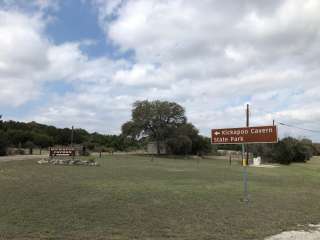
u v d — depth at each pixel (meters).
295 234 8.98
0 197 13.18
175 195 15.04
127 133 89.50
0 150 53.78
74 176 22.70
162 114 86.94
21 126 105.19
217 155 94.00
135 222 9.72
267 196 15.75
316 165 59.81
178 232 8.77
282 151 64.94
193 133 88.12
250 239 8.36
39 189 15.64
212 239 8.23
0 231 8.34
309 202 14.45
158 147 88.19
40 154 59.34
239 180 23.84
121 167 34.03
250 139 13.88
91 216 10.29
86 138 109.94
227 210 11.89
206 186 19.09
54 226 8.98
